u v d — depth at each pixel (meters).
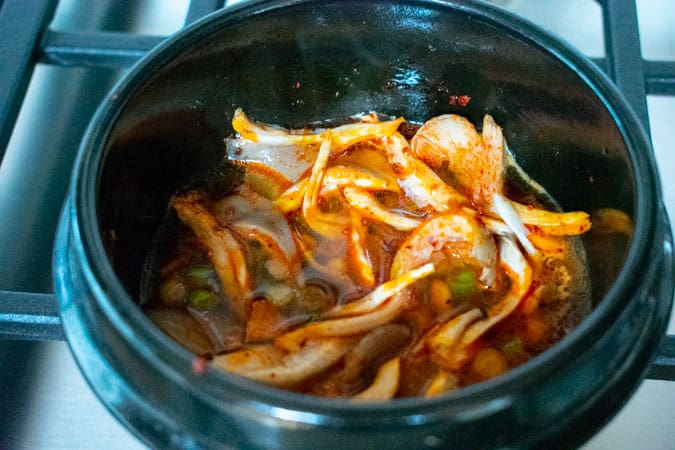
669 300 0.30
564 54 0.32
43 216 0.40
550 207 0.37
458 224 0.35
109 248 0.31
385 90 0.39
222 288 0.34
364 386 0.31
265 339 0.33
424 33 0.36
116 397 0.29
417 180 0.37
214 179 0.38
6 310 0.34
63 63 0.40
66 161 0.41
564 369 0.27
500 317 0.33
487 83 0.37
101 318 0.28
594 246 0.34
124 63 0.40
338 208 0.37
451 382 0.31
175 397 0.27
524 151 0.37
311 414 0.26
